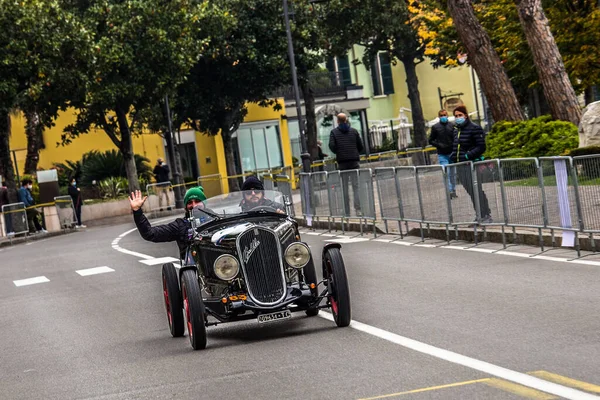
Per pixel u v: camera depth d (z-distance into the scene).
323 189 27.73
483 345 9.52
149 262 22.91
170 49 48.25
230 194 12.39
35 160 52.88
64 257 27.97
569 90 29.11
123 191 56.78
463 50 39.91
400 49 64.88
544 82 29.36
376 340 10.35
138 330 13.21
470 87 80.88
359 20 60.03
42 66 43.38
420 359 9.12
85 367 10.87
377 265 17.72
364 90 79.69
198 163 64.88
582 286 12.73
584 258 15.58
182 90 56.50
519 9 29.36
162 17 48.41
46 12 43.41
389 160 54.91
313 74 69.31
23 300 18.58
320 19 59.56
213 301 11.30
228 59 54.56
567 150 27.06
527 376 7.98
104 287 18.97
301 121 38.34
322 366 9.28
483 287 13.55
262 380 8.95
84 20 46.62
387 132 71.94
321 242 24.02
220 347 11.13
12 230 42.03
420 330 10.70
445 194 20.27
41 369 11.13
